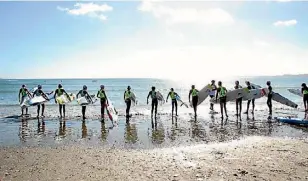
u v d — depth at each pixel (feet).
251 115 67.82
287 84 391.24
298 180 24.21
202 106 93.04
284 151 33.86
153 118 63.93
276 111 76.43
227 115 64.95
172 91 66.90
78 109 83.92
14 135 45.11
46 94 65.46
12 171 27.66
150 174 26.17
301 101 112.98
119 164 29.48
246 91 64.75
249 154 32.68
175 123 56.34
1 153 34.40
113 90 238.48
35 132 47.50
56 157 32.45
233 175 25.58
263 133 45.55
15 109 84.84
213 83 74.02
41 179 25.34
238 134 44.78
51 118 63.87
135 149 35.83
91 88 290.15
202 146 37.01
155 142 39.65
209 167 28.04
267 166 28.09
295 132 46.32
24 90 67.41
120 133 46.32
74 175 26.27
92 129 49.96
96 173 26.73
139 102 113.50
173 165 28.89
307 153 32.91
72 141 40.70
